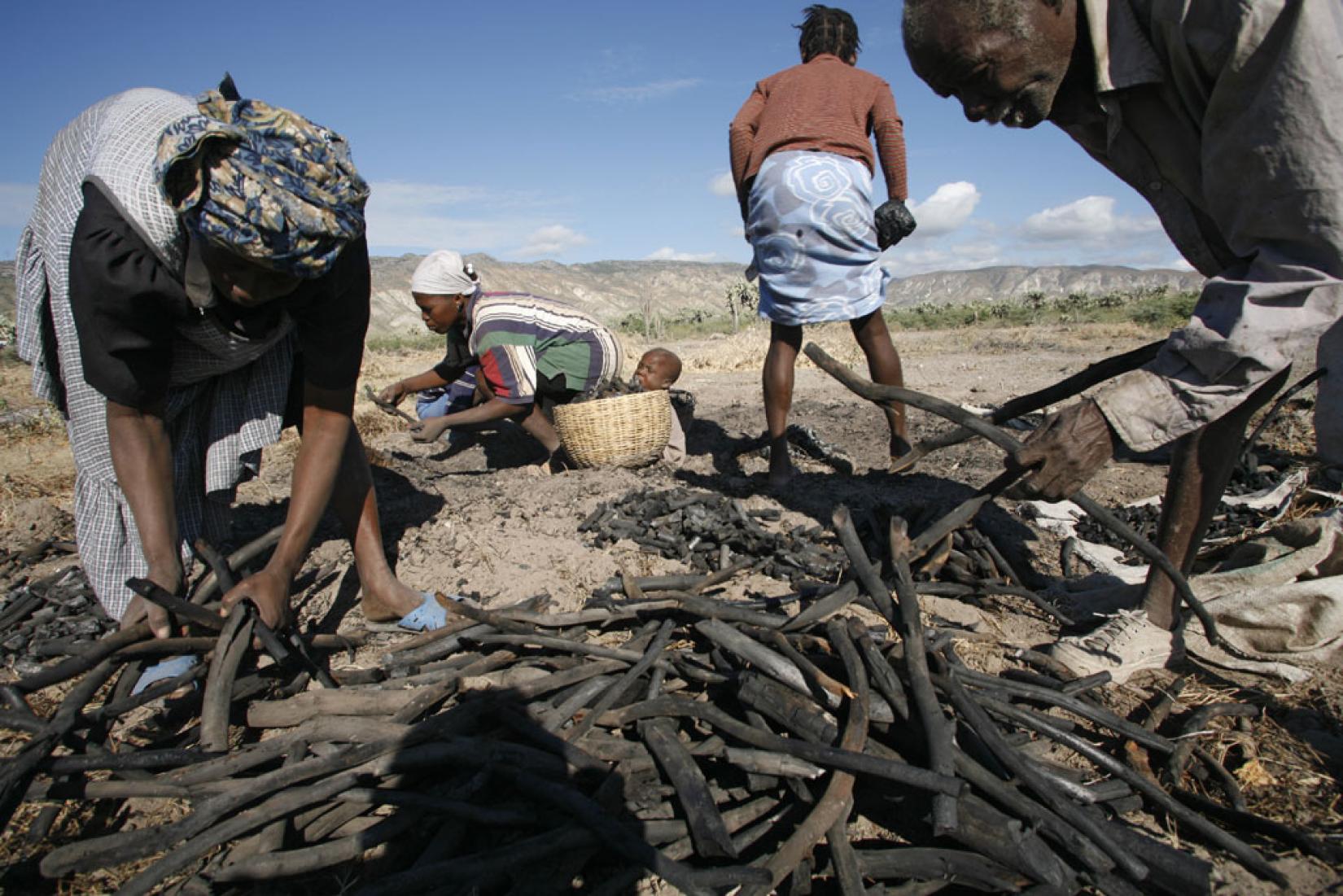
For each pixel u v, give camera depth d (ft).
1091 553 11.98
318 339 8.21
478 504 14.55
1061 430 7.20
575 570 11.43
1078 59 7.25
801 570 11.27
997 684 7.59
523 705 7.38
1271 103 6.22
